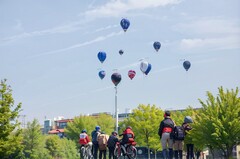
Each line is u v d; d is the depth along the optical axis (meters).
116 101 43.81
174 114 55.75
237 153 40.59
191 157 19.08
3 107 31.44
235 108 24.06
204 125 23.39
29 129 75.88
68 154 86.50
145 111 56.06
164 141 16.89
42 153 77.12
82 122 89.25
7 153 30.94
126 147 18.84
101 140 19.61
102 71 43.47
